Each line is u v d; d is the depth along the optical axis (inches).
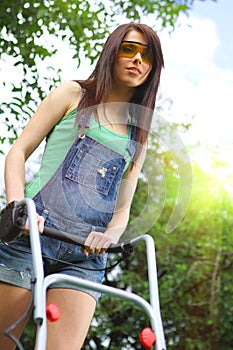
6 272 80.4
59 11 180.9
